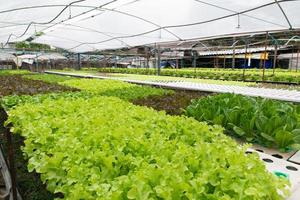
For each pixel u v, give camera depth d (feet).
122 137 8.42
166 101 20.45
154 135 8.77
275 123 12.57
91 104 14.56
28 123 10.50
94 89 26.53
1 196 13.93
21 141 13.34
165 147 7.68
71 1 26.66
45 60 118.11
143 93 24.52
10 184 12.42
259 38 52.42
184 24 33.47
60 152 7.22
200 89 28.63
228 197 4.95
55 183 6.64
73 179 6.12
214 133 9.87
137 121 10.70
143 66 118.21
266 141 12.75
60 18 34.12
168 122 10.77
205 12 28.27
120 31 42.09
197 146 7.95
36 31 45.65
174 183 5.37
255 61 99.09
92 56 110.11
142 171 5.82
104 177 6.33
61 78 40.57
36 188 10.36
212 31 35.09
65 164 6.76
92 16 33.65
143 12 30.76
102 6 28.71
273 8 24.90
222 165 6.57
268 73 52.90
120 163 6.84
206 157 7.06
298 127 13.12
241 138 13.76
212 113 14.88
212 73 53.98
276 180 6.39
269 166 9.66
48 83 32.91
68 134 8.71
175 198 5.30
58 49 84.99
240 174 6.07
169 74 61.31
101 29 41.86
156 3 27.20
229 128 14.17
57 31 47.29
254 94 24.40
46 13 31.30
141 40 49.60
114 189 5.36
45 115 12.17
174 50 71.05
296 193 7.37
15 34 51.31
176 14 30.32
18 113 12.02
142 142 7.77
